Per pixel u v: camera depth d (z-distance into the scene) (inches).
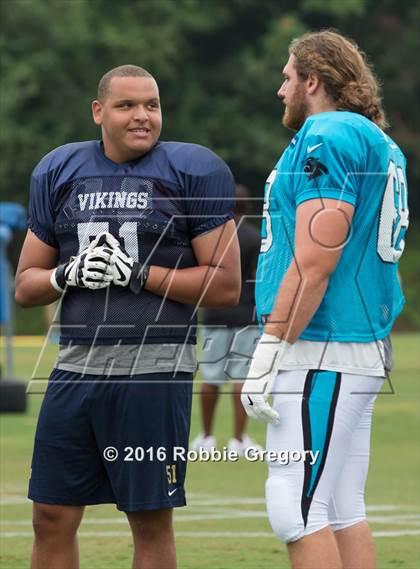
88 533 461.7
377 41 2701.8
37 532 309.9
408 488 556.1
